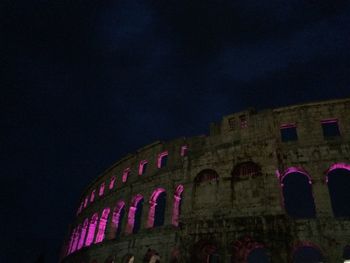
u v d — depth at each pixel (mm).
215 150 35875
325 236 28203
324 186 30969
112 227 46125
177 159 42406
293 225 29562
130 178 48000
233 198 31875
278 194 29875
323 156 32531
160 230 37062
